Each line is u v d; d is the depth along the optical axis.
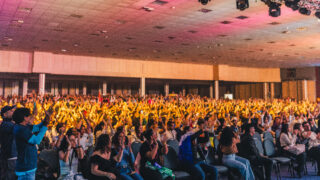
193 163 4.91
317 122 10.98
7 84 28.41
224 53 24.36
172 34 16.88
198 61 30.06
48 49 22.31
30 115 3.51
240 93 42.50
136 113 9.41
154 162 4.54
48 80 29.50
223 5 11.64
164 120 8.83
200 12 12.59
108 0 11.06
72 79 27.61
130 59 28.45
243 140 6.07
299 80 36.22
